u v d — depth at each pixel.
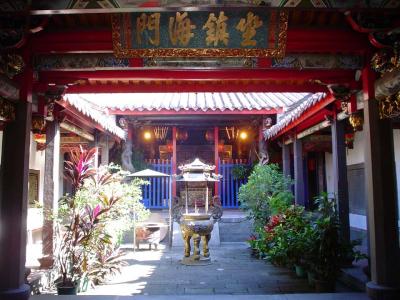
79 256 7.22
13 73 5.48
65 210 7.60
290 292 7.36
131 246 12.39
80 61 5.96
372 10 4.54
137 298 5.91
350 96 6.95
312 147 13.52
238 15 5.21
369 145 5.98
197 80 7.11
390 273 5.71
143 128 17.22
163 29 5.28
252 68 5.93
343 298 5.88
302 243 7.45
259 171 12.15
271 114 14.79
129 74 6.50
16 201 5.61
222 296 6.02
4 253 5.52
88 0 4.35
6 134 5.73
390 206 5.82
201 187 12.47
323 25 5.65
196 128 17.94
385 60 5.56
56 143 8.20
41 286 7.09
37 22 5.03
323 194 8.26
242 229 13.68
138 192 8.98
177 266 9.64
